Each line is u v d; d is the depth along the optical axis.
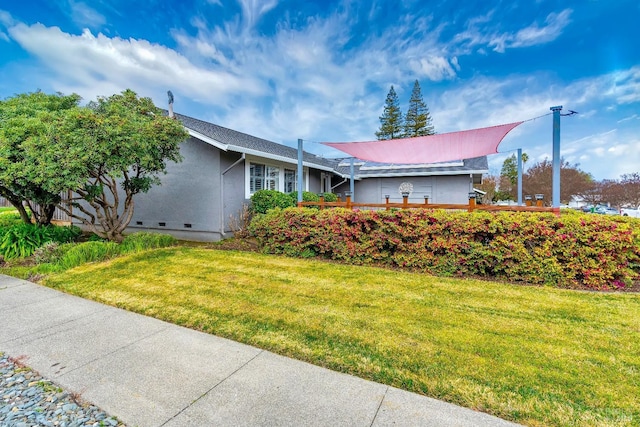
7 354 2.98
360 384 2.50
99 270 5.93
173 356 2.94
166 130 7.42
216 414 2.15
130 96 8.05
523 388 2.44
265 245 7.70
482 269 5.59
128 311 4.07
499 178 37.59
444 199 15.05
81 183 6.33
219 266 6.26
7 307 4.21
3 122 6.78
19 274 5.72
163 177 10.33
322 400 2.30
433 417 2.12
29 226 7.76
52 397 2.37
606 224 5.02
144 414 2.17
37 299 4.52
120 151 6.52
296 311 4.00
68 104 8.78
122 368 2.73
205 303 4.30
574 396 2.35
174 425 2.06
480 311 4.00
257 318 3.80
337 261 6.77
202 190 9.70
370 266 6.32
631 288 4.99
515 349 3.04
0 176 5.93
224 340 3.26
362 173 16.19
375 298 4.48
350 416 2.13
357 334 3.37
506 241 5.39
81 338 3.31
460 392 2.40
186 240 9.91
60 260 6.30
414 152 9.77
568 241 5.11
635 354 2.95
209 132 9.61
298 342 3.20
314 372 2.68
